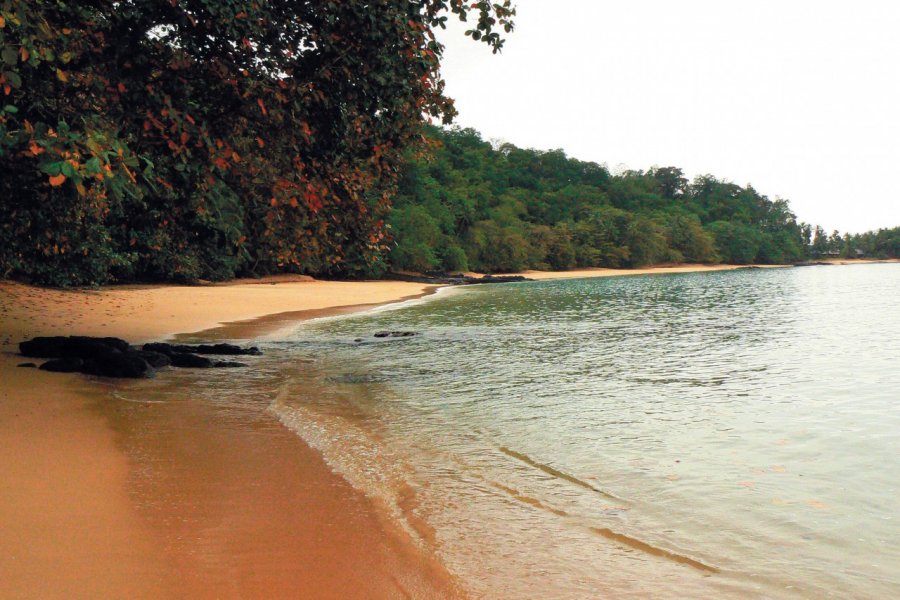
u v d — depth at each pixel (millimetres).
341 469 6355
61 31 8625
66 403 8742
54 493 5188
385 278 80938
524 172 167125
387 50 10555
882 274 102062
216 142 9438
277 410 9094
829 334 20297
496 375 12773
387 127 11656
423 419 8797
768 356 15391
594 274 117312
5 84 7047
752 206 197375
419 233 86750
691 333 21328
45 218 13781
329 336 20953
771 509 5316
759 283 72062
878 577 4074
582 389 11203
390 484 5941
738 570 4191
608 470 6453
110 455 6398
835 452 7035
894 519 5062
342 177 12008
